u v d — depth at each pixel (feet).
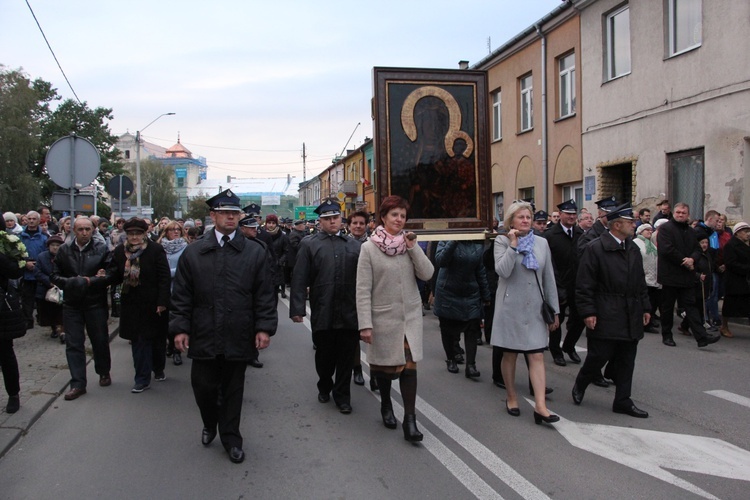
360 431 16.88
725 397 19.83
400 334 16.08
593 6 50.62
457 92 23.79
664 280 27.61
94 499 12.81
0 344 17.92
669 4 42.57
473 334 22.70
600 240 18.29
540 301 17.34
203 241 15.08
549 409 18.78
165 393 21.33
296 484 13.39
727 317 29.71
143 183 232.94
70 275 20.94
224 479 13.73
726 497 12.55
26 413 18.29
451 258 22.13
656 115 43.68
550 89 57.82
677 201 42.50
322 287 18.56
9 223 33.42
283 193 281.33
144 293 21.38
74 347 20.95
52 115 140.46
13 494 13.12
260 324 15.07
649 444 15.65
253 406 19.48
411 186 23.39
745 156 36.50
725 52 37.58
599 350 18.29
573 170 54.65
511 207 17.75
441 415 18.19
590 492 12.78
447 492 12.87
